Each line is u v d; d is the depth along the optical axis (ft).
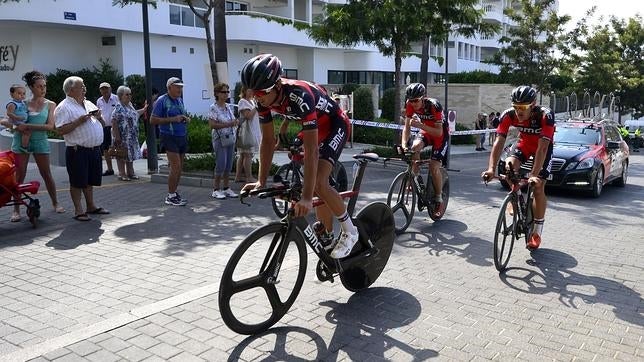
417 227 24.85
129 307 14.74
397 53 49.70
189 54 81.35
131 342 12.73
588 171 34.40
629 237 23.93
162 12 73.72
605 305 15.76
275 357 12.26
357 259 15.47
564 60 87.61
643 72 121.49
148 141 37.32
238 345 12.76
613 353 12.80
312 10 113.39
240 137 31.17
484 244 22.04
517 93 18.81
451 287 16.99
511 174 18.93
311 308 15.03
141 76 70.03
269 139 13.56
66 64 70.54
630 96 122.42
